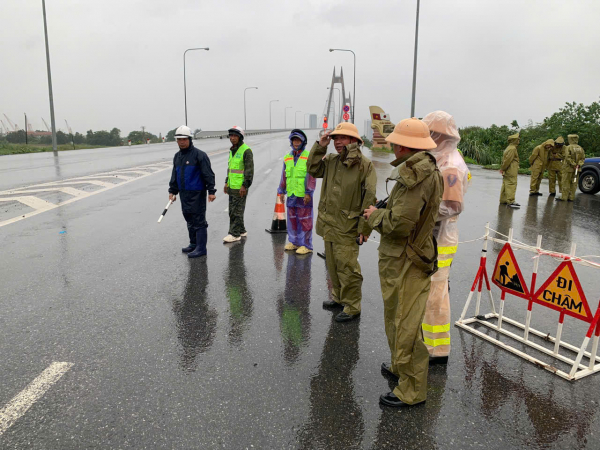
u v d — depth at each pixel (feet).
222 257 20.81
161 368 11.14
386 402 9.83
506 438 8.86
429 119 11.18
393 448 8.52
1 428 8.87
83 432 8.78
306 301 15.79
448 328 11.67
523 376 11.16
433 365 11.68
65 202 33.55
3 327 13.21
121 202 33.96
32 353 11.75
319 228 14.56
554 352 12.05
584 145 68.64
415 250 9.48
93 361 11.41
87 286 16.65
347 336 13.17
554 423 9.34
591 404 10.01
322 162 14.58
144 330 13.21
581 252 23.15
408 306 9.73
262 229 26.78
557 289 11.85
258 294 16.33
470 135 84.38
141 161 73.72
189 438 8.64
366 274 18.97
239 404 9.75
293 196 21.03
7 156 87.71
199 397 9.97
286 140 174.09
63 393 10.03
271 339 12.85
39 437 8.63
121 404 9.67
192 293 16.24
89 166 63.62
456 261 21.06
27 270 18.28
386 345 12.65
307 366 11.42
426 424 9.26
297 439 8.70
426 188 9.04
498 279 13.57
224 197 38.34
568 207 37.29
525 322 13.61
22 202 33.17
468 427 9.18
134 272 18.37
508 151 36.50
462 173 10.95
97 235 24.09
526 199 41.83
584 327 14.08
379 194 41.27
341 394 10.23
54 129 99.25
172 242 23.09
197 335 12.98
